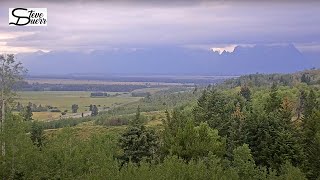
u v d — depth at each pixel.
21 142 30.45
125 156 46.81
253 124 53.50
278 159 49.09
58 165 30.59
